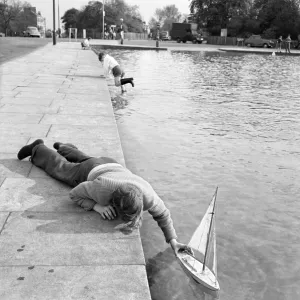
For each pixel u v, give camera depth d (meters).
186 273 3.14
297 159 6.36
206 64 26.12
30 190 4.03
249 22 69.44
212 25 78.62
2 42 38.75
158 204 3.37
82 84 11.77
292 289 3.15
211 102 11.26
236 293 3.07
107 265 2.85
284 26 63.75
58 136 6.05
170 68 21.78
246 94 13.09
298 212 4.49
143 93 12.38
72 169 4.13
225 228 4.05
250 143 7.19
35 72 14.20
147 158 6.16
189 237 3.80
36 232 3.24
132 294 2.56
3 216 3.48
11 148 5.36
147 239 3.75
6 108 7.91
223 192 4.95
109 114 7.79
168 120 8.76
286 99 12.26
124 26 100.12
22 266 2.78
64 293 2.53
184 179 5.34
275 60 32.75
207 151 6.62
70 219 3.47
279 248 3.73
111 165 3.76
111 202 3.43
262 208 4.55
